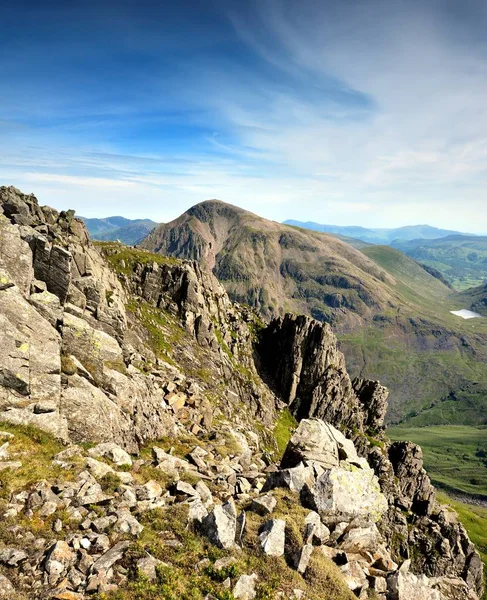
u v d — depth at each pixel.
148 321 85.81
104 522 17.14
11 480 18.23
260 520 20.36
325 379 136.88
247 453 45.50
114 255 105.50
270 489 24.69
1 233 28.17
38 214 47.56
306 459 27.20
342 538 21.20
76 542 15.42
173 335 89.12
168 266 104.69
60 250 31.86
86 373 29.23
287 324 151.00
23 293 28.41
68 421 25.28
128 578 14.46
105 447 25.41
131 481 22.59
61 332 29.38
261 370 140.50
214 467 33.84
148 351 57.12
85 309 36.31
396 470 123.19
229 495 27.25
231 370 104.31
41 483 18.56
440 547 100.88
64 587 13.18
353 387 148.00
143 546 16.23
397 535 99.50
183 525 18.78
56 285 31.98
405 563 21.47
